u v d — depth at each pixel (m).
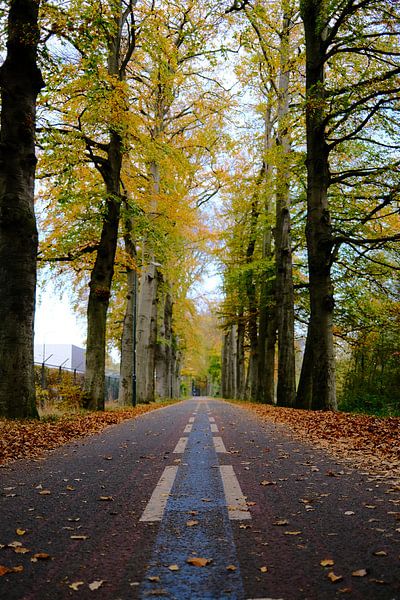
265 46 18.23
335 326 23.58
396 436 9.03
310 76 16.17
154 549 3.40
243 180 27.05
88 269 20.66
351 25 13.83
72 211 18.48
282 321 21.73
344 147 17.81
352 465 6.60
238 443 8.97
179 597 2.64
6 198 11.41
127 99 17.30
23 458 7.41
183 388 94.81
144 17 16.58
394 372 22.73
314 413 14.38
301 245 24.33
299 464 6.70
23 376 11.36
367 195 17.83
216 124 23.53
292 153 18.64
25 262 11.50
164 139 22.45
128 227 21.08
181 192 24.52
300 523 3.95
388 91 12.77
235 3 17.11
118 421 14.40
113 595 2.67
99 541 3.59
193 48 18.19
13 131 11.57
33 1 11.66
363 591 2.67
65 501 4.79
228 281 29.78
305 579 2.84
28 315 11.53
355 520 4.01
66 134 15.25
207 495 4.95
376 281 19.75
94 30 12.88
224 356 55.62
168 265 26.72
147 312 26.73
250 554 3.26
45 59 12.41
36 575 2.96
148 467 6.58
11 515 4.30
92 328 17.38
